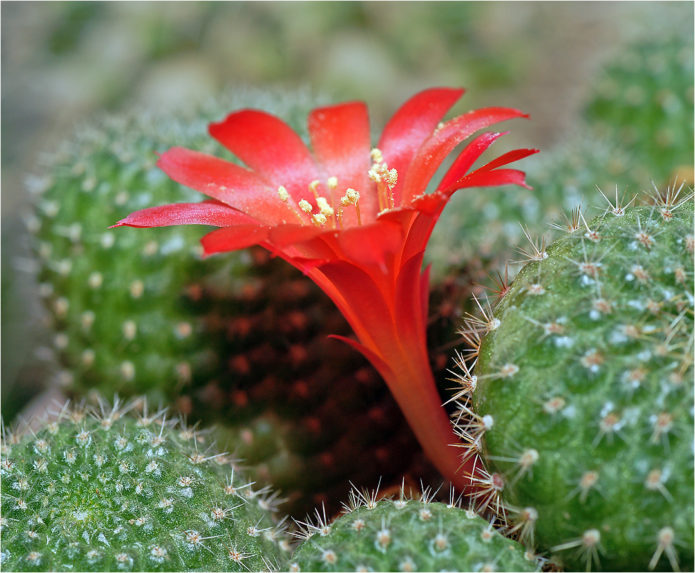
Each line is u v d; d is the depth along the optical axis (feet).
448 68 1.16
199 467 0.48
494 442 0.43
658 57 0.73
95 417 0.51
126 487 0.46
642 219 0.45
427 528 0.43
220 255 0.55
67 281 0.58
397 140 0.51
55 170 0.62
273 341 0.55
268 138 0.51
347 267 0.45
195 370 0.55
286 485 0.56
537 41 1.21
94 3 1.11
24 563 0.44
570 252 0.45
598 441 0.41
